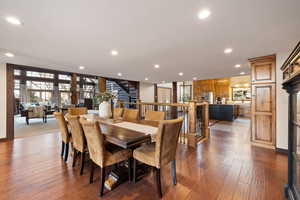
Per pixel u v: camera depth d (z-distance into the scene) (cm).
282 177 198
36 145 326
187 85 1038
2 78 359
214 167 227
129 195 164
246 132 448
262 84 304
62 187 176
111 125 231
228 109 646
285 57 275
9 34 194
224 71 466
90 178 185
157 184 160
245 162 243
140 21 163
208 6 135
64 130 244
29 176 199
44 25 171
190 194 165
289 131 157
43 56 296
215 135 415
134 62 347
